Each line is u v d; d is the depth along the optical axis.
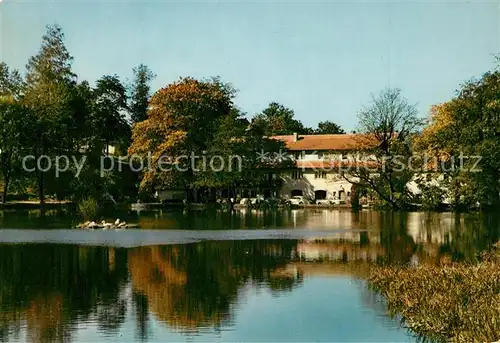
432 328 15.52
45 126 76.25
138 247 33.38
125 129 102.56
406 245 34.06
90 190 76.75
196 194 86.50
